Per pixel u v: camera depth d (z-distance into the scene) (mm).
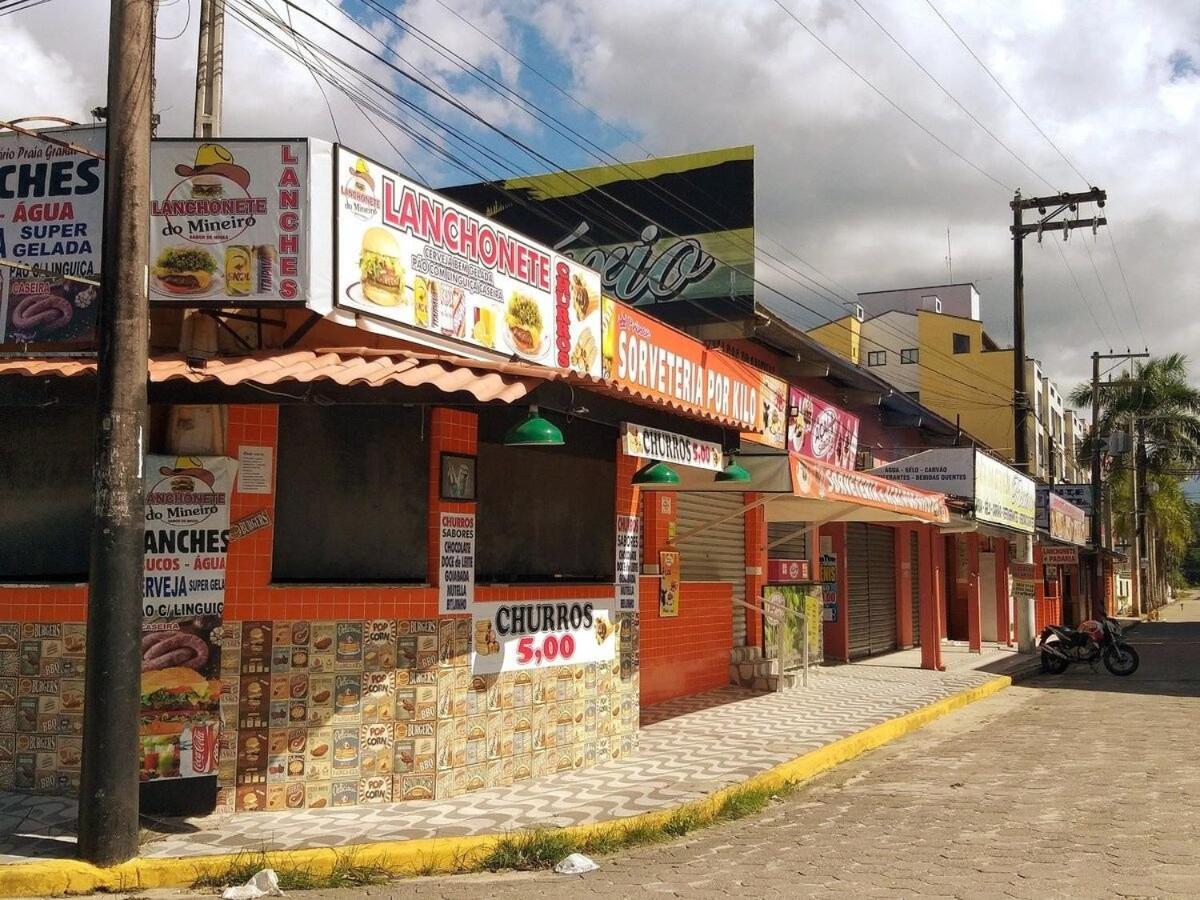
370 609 8219
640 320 12000
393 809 7992
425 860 6848
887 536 25109
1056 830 7625
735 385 14570
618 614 10414
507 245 9734
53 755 7789
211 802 7727
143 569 6711
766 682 15844
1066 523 34781
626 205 18500
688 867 6871
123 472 6547
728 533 16234
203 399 7297
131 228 6602
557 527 9812
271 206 7762
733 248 17672
